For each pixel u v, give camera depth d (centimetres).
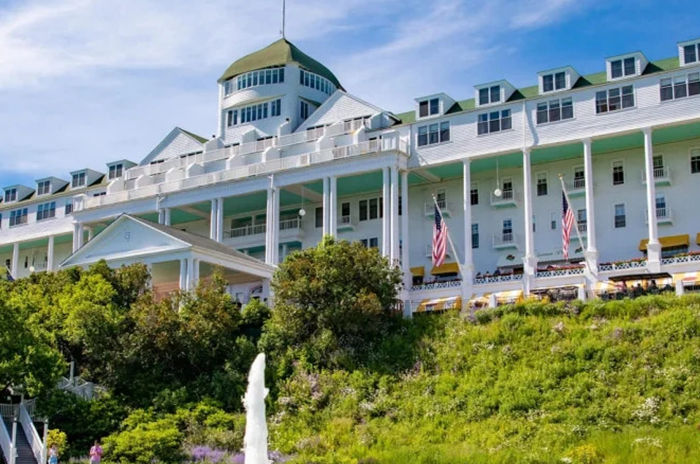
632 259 6234
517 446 4075
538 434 4153
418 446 4238
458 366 4912
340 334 5378
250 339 5647
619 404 4256
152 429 4612
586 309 5091
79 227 8275
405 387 4872
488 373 4762
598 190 6806
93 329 5234
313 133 7594
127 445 4381
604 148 6712
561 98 6569
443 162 6844
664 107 6216
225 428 4725
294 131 8094
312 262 5625
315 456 4278
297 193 7538
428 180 7325
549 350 4806
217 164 7950
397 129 7125
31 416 4584
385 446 4316
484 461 3872
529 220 6431
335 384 5019
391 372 5034
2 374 4503
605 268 6050
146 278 6038
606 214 6750
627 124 6303
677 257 5862
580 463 3769
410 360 5091
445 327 5319
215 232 7488
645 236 6588
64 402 4697
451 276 7175
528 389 4500
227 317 5484
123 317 5394
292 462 4134
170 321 5297
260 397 2183
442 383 4791
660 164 6650
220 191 7525
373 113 7531
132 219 6462
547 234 6912
